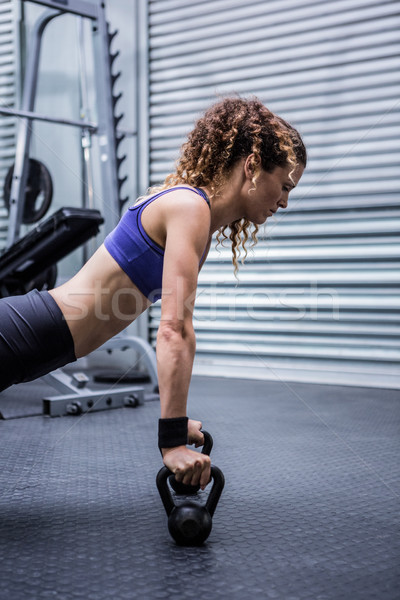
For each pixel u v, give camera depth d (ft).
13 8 13.93
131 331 13.05
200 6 12.31
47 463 5.49
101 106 10.55
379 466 5.47
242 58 11.96
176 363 3.24
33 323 3.43
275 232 11.66
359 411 8.28
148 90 12.95
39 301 3.50
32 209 11.81
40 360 3.49
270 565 3.30
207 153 3.54
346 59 10.93
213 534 3.77
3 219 14.43
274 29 11.58
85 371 12.76
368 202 10.83
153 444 6.27
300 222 11.46
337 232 11.12
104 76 10.51
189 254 3.26
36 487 4.75
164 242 3.47
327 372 11.23
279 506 4.34
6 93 14.30
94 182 13.35
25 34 14.01
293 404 8.81
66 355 3.57
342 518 4.09
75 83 13.55
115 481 4.93
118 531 3.81
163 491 3.64
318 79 11.21
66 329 3.49
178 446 3.30
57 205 13.83
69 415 7.89
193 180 3.57
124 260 3.50
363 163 10.87
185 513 3.51
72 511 4.19
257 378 11.82
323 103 11.18
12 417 7.66
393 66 10.53
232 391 10.09
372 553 3.48
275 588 3.01
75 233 8.04
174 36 12.63
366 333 10.91
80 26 11.12
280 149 3.50
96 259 3.61
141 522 3.98
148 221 3.46
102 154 10.58
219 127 3.54
